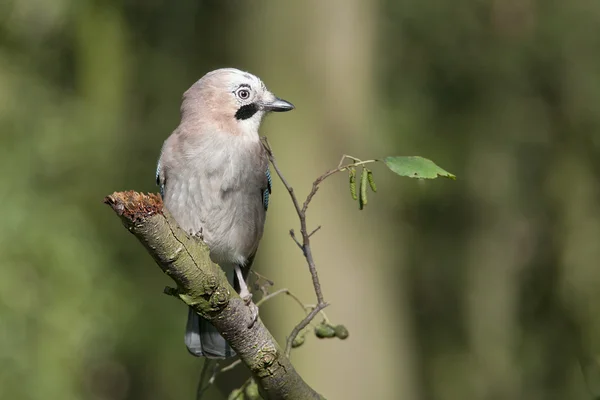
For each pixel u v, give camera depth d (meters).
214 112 7.04
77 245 12.56
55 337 12.09
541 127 15.54
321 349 12.38
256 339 4.96
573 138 15.35
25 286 12.16
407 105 14.80
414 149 14.50
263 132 12.48
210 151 6.86
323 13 12.50
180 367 13.50
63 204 12.99
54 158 13.29
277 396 5.11
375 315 12.69
